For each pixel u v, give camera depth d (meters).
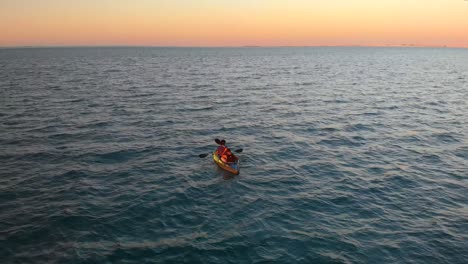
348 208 13.91
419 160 19.39
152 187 15.74
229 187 15.86
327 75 66.88
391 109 33.09
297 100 37.69
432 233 12.09
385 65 101.44
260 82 54.09
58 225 12.33
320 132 25.02
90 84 49.31
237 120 28.36
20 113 29.53
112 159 19.17
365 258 10.70
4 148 20.55
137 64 101.00
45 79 55.09
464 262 10.53
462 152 20.77
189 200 14.54
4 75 60.78
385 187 15.87
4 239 11.40
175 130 25.16
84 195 14.75
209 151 20.78
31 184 15.72
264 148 21.47
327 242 11.53
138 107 32.84
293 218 13.11
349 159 19.58
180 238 11.72
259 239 11.70
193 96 39.69
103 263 10.34
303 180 16.70
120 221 12.75
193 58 150.25
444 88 48.25
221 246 11.28
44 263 10.24
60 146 21.11
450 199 14.72
